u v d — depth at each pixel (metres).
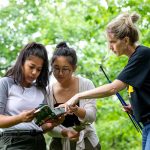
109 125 10.50
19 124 3.93
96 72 11.09
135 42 3.92
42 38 12.73
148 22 8.09
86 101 4.27
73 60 4.18
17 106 3.90
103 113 11.16
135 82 3.76
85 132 4.28
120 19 3.92
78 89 4.30
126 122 10.18
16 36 13.05
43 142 4.01
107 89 3.80
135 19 3.98
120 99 4.35
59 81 4.22
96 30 10.23
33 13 13.48
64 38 12.52
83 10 13.31
